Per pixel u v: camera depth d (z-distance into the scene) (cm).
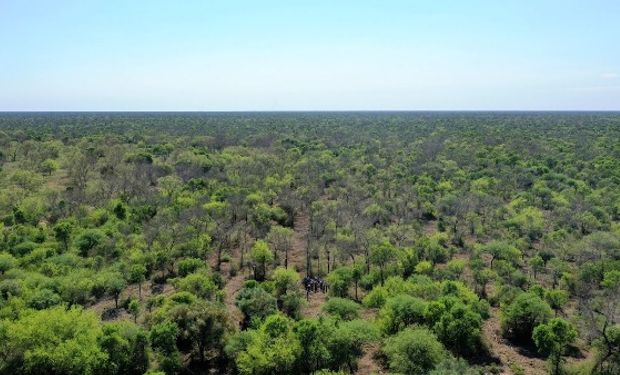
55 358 4366
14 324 4678
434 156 16850
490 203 10381
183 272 7375
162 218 8881
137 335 4725
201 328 5028
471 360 5103
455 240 9044
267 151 17775
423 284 6159
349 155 17088
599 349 4922
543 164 15012
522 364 5069
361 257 8031
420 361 4509
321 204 10744
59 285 6334
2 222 9331
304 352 4600
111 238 8381
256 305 5819
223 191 11100
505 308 5859
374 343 5416
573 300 6500
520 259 7725
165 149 17212
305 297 6856
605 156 16100
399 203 10844
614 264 6938
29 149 16762
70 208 10275
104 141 18838
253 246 8475
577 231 8938
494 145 19362
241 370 4578
